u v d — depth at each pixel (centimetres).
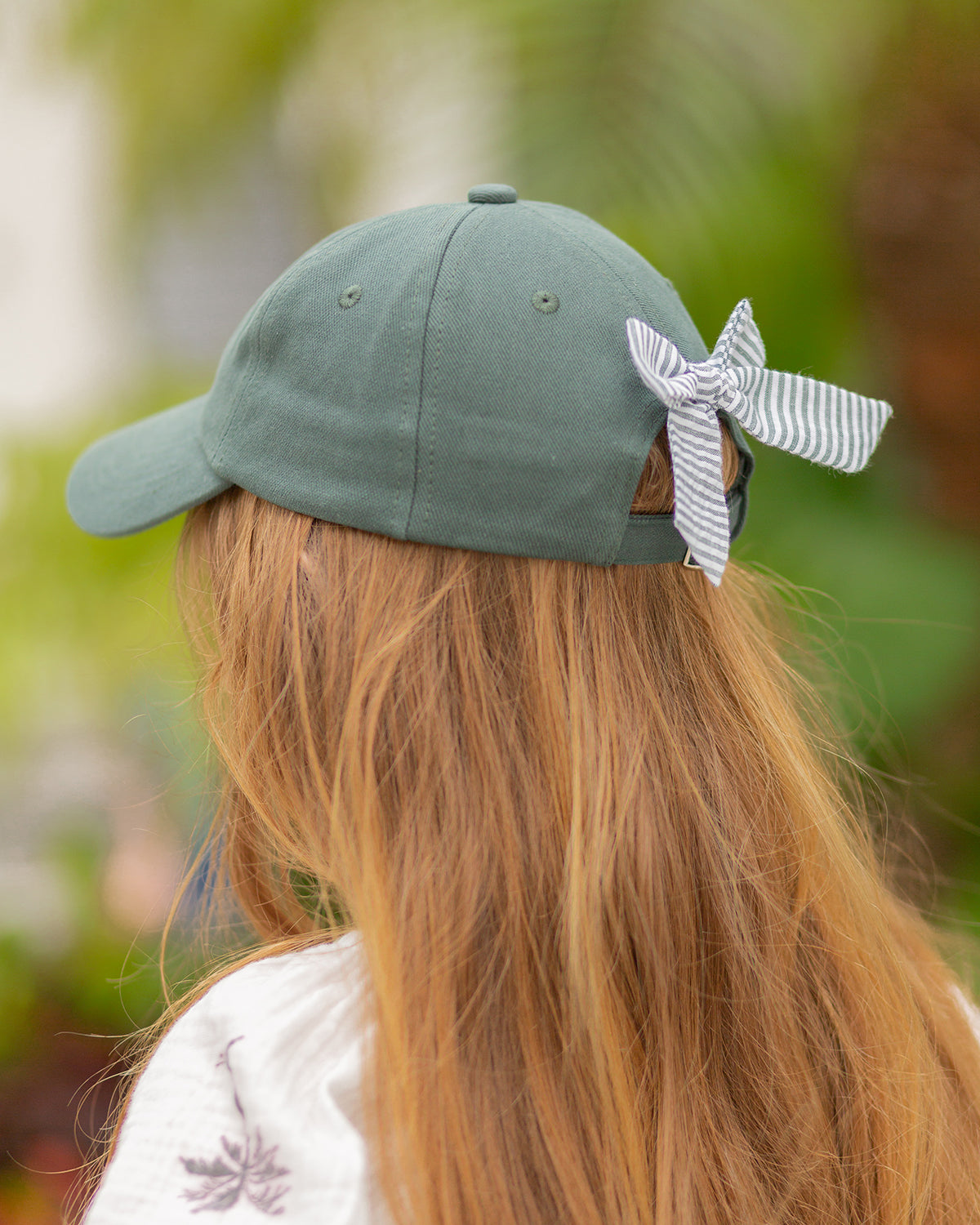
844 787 146
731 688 106
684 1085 100
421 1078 98
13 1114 174
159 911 172
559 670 101
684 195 153
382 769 100
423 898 99
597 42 154
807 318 167
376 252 103
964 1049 111
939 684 160
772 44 152
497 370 100
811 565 165
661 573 104
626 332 101
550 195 153
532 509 101
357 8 164
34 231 246
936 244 170
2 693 179
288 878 112
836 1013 105
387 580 101
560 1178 97
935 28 157
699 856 102
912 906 130
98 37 172
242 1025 99
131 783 184
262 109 177
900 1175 104
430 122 167
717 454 102
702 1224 99
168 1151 97
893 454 177
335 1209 95
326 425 102
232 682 105
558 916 100
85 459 121
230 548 107
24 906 187
